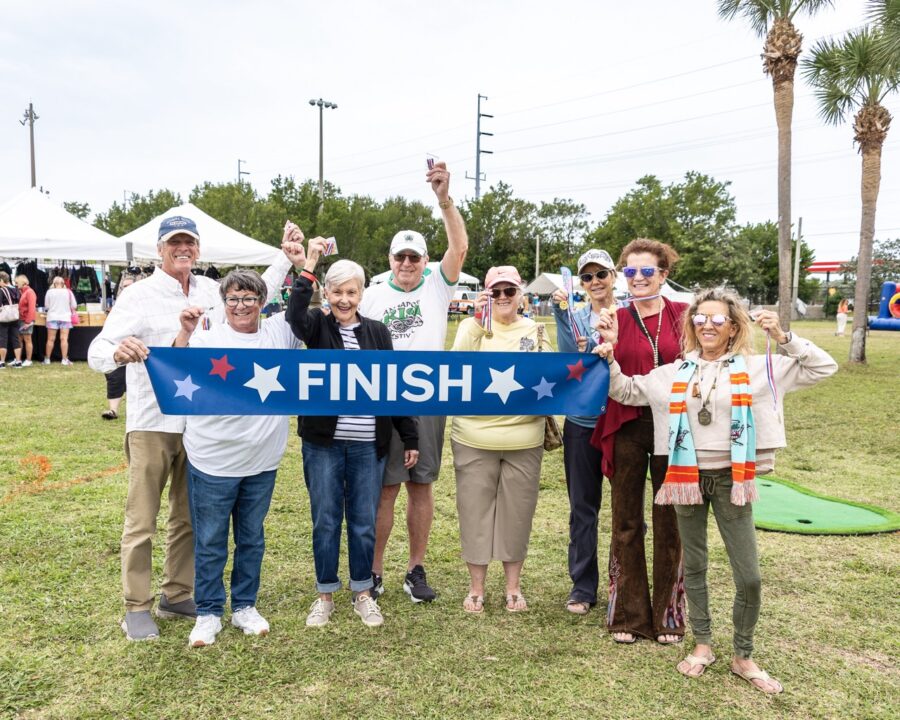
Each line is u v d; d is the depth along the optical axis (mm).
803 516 4902
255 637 3113
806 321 42781
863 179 14898
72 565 3850
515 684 2771
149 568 3135
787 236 13531
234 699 2631
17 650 2932
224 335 3100
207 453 2955
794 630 3250
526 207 52406
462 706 2611
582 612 3455
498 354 3213
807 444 7430
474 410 3238
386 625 3279
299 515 4863
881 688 2773
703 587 2912
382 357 3156
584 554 3482
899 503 5297
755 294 49750
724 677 2855
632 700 2676
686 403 2797
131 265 12859
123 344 2867
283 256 3521
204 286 3381
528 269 51531
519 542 3441
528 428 3369
